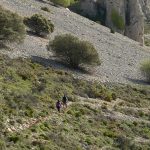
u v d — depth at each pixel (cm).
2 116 4244
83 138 4566
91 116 5406
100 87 6769
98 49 9612
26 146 3841
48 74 6519
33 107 4853
